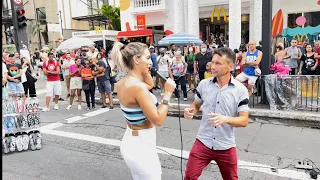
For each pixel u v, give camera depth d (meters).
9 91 8.12
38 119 5.28
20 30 12.22
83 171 4.26
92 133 6.12
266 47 7.13
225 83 2.55
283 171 4.02
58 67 8.57
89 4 32.09
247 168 4.15
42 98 10.73
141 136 2.25
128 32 15.23
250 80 7.20
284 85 6.69
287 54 8.80
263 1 6.97
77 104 9.40
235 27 13.73
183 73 8.66
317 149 4.76
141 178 2.30
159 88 10.62
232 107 2.53
